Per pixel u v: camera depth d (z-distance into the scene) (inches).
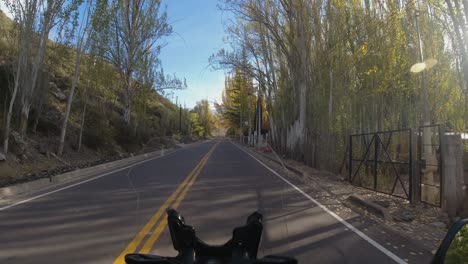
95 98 1492.4
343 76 814.5
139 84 1700.3
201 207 458.3
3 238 324.5
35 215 422.6
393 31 671.1
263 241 316.5
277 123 1669.5
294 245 306.8
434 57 643.5
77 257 271.7
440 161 439.5
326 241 319.6
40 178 751.7
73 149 1254.9
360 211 453.4
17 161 888.9
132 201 500.7
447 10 499.5
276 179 757.9
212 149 2170.3
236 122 4222.4
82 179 777.6
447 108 657.0
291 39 1159.0
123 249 289.7
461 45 446.9
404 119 748.0
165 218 394.3
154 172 882.1
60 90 1526.8
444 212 432.8
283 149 1526.8
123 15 1568.7
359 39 757.9
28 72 972.6
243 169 967.0
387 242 319.0
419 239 329.7
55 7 962.1
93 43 1219.2
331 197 555.8
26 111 975.0
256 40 1536.7
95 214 421.4
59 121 1304.1
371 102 759.7
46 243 307.9
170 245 299.3
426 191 503.8
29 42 934.4
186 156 1498.5
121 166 1082.1
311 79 1093.1
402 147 755.4
